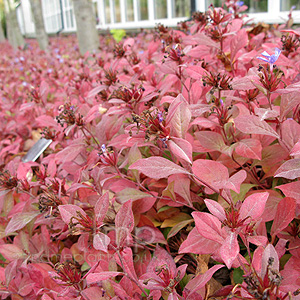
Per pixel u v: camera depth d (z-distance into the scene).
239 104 1.56
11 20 18.86
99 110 2.04
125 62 2.65
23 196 1.98
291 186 1.18
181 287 1.34
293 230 1.35
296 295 0.94
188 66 1.66
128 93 1.65
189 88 1.80
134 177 1.67
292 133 1.35
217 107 1.49
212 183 1.20
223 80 1.43
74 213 1.21
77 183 1.47
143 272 1.45
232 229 1.05
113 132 1.75
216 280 1.45
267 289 0.87
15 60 7.90
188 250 1.17
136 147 1.48
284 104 1.33
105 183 1.60
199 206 1.66
